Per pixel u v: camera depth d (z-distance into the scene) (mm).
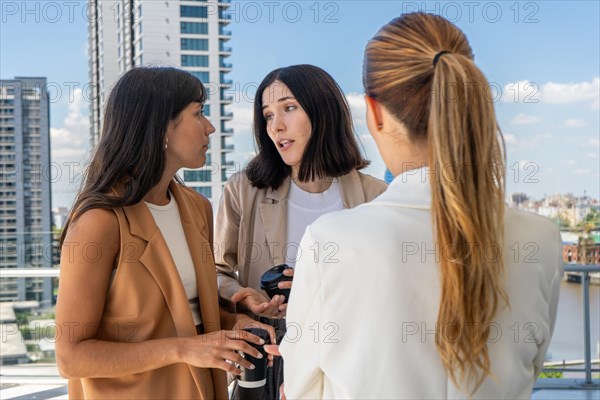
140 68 1201
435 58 758
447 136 721
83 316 1046
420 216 766
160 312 1128
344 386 759
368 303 750
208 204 1455
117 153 1126
